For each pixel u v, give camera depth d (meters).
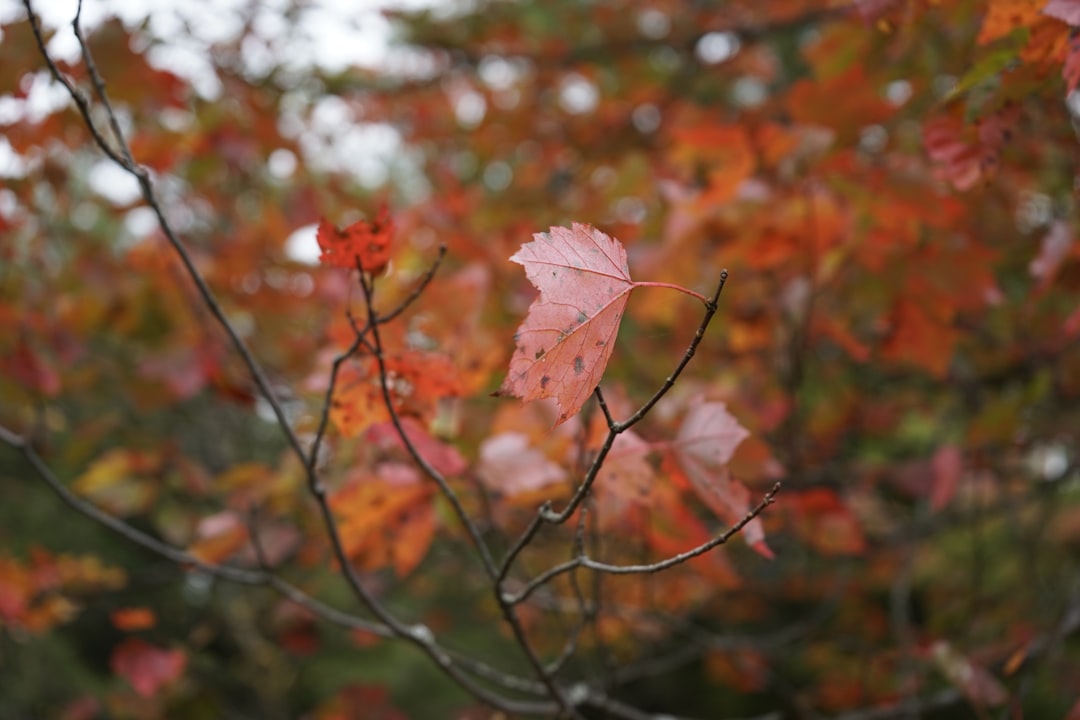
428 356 1.53
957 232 2.31
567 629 2.31
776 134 2.30
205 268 2.89
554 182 4.41
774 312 2.74
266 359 3.01
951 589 4.33
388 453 1.88
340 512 1.80
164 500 3.42
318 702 5.71
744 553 3.29
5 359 2.53
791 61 5.23
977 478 3.24
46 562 2.60
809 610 4.57
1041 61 1.43
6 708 5.23
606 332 0.97
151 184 1.47
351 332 1.56
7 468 5.61
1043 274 1.83
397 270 2.21
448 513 1.85
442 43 4.19
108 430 3.02
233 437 4.37
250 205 3.62
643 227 2.93
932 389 3.54
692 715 6.07
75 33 1.43
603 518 1.75
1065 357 2.86
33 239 2.77
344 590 4.50
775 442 2.88
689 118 3.75
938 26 2.11
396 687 5.75
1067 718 1.63
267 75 3.47
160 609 5.30
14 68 2.08
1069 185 2.52
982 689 2.04
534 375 0.93
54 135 2.31
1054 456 3.37
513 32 4.24
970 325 3.12
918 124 2.45
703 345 2.97
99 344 3.64
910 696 2.62
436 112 4.34
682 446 1.54
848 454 3.48
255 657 4.09
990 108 1.48
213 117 2.93
